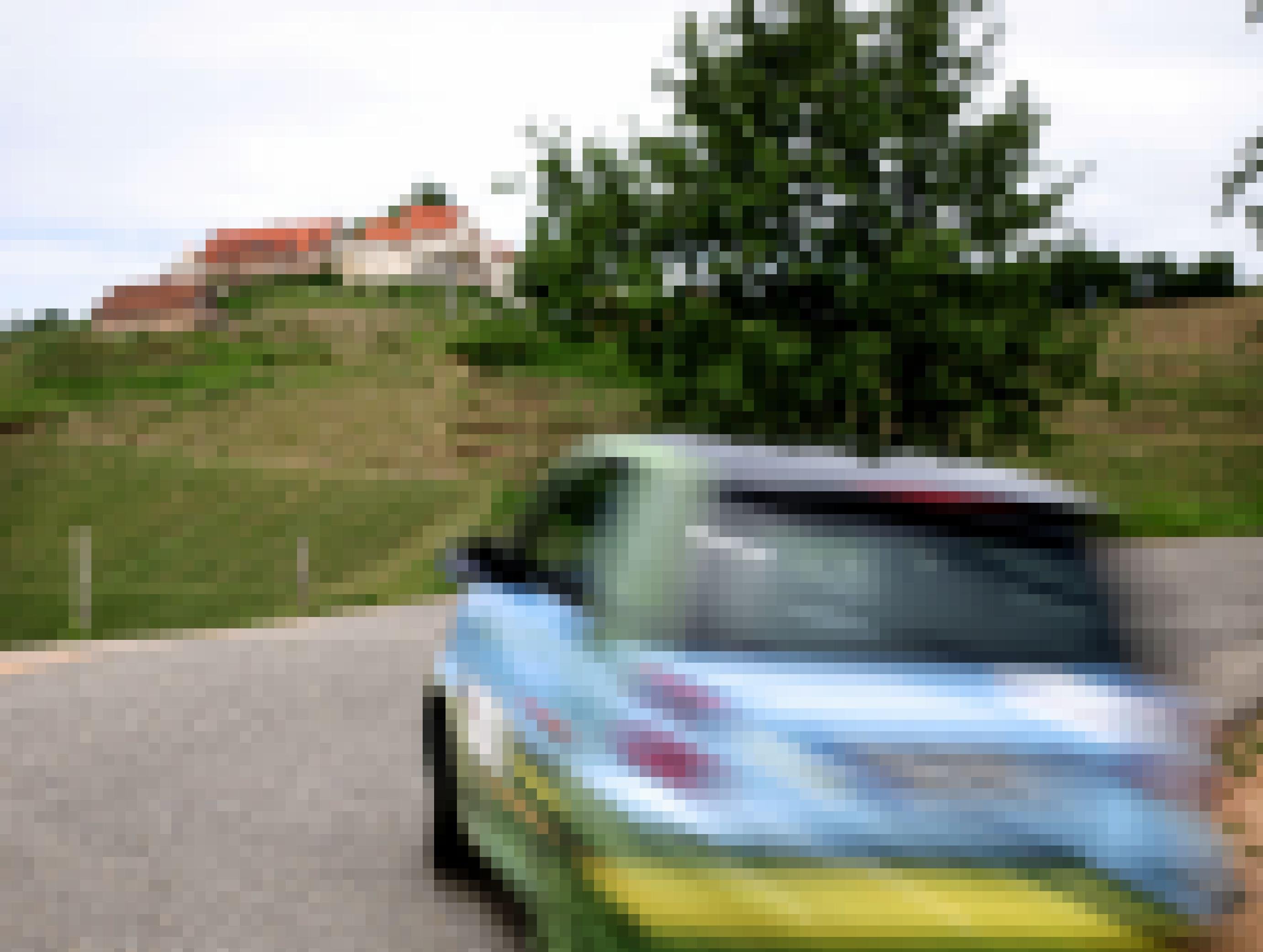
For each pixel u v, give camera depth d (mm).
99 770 9414
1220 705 12109
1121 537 39031
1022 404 21719
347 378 98938
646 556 4703
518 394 86938
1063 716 4398
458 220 195500
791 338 21094
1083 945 4277
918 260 21062
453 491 66875
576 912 4570
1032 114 22422
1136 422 77812
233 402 95438
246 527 60438
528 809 5211
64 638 37688
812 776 4258
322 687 13070
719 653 4473
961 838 4270
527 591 6035
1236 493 64062
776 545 4566
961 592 4566
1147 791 4375
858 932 4215
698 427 21281
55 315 136000
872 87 22406
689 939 4215
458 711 6594
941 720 4324
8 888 6812
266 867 7188
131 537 60312
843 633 4500
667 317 21500
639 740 4406
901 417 21625
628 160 22797
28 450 84312
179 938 6102
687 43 23203
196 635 17672
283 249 189875
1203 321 95938
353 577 48812
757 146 22172
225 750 10148
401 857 7367
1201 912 4363
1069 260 22172
